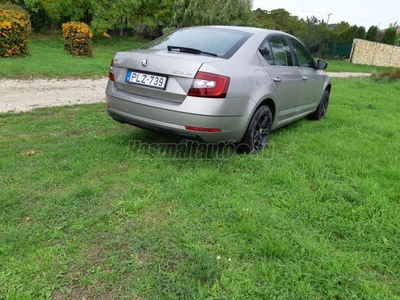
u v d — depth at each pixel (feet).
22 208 8.25
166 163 11.35
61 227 7.57
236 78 10.54
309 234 7.73
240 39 12.16
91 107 19.53
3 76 28.17
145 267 6.50
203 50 11.46
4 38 34.68
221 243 7.27
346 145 13.98
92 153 11.75
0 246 6.82
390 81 44.88
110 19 58.59
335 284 6.25
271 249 6.92
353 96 29.27
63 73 31.86
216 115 10.10
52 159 11.18
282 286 6.13
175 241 7.27
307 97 16.35
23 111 17.88
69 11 55.62
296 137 15.08
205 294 5.91
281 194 9.53
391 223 8.23
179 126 10.29
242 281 6.21
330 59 104.99
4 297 5.65
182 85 10.10
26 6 52.75
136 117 11.16
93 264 6.52
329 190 9.73
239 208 8.59
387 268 6.80
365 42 104.22
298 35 105.19
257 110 11.89
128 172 10.55
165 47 12.09
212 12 58.13
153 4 67.51
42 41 53.21
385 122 18.93
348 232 7.88
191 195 9.12
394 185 10.36
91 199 8.80
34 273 6.22
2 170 10.19
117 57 11.93
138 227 7.73
